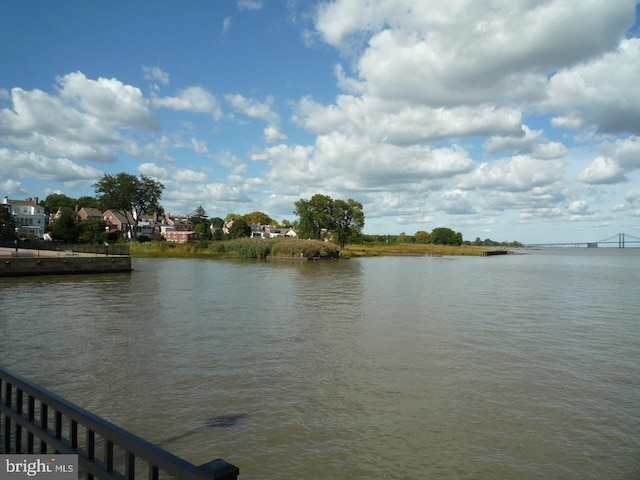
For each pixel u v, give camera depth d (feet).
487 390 34.65
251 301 82.89
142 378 36.68
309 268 184.34
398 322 62.34
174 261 219.41
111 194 347.36
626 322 63.82
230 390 34.09
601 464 23.66
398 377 37.60
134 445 8.91
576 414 30.14
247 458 23.95
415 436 26.68
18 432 13.37
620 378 37.86
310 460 23.81
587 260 341.41
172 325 58.85
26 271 127.44
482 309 75.51
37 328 56.24
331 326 59.06
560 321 64.44
